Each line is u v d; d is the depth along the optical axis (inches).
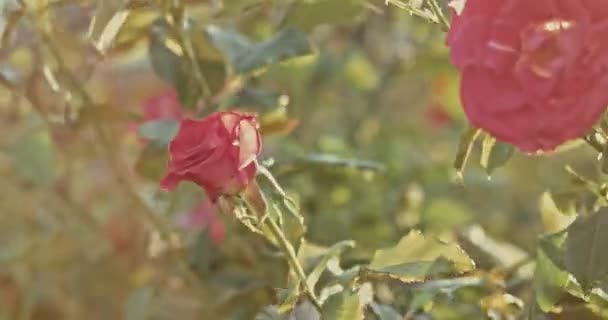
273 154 45.7
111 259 53.6
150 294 45.9
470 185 56.7
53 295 54.1
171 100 45.7
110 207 54.4
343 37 60.8
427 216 52.1
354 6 40.1
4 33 39.6
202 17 42.3
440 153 59.6
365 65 60.0
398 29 60.6
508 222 55.7
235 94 41.7
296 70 54.2
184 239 45.8
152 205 46.9
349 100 60.4
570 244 32.4
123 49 41.9
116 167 45.8
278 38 40.7
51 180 51.3
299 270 34.8
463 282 37.2
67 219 52.9
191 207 45.4
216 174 32.7
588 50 27.8
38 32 41.4
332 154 51.2
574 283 34.4
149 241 48.3
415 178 55.9
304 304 34.9
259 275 42.1
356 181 50.0
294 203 35.0
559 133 28.1
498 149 32.7
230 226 42.1
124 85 58.3
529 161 57.2
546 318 35.0
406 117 63.4
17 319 53.7
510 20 28.6
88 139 49.5
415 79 63.4
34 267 53.2
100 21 35.5
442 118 61.7
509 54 28.5
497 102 28.6
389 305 37.1
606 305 34.4
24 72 47.8
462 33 29.2
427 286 37.0
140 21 40.3
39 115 46.1
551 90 28.0
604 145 32.1
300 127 55.6
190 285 45.0
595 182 36.9
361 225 49.5
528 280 40.3
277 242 34.6
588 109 27.9
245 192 33.4
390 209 51.3
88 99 42.9
